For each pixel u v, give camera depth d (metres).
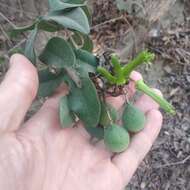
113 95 0.18
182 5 0.38
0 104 0.16
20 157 0.17
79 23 0.16
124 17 0.35
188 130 0.34
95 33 0.35
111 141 0.18
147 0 0.34
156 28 0.36
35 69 0.17
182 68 0.36
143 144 0.19
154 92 0.19
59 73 0.18
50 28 0.17
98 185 0.19
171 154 0.33
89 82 0.16
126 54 0.34
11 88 0.16
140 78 0.19
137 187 0.32
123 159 0.19
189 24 0.38
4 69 0.28
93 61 0.17
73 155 0.19
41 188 0.18
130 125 0.18
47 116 0.19
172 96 0.35
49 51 0.16
